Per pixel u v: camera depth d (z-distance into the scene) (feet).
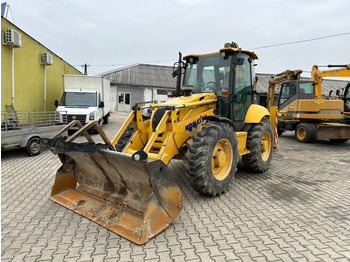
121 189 12.33
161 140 13.89
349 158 25.73
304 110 34.45
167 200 10.78
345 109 37.58
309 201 14.16
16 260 8.87
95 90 42.34
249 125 18.56
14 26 35.70
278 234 10.71
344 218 12.20
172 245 9.82
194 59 18.43
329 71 34.58
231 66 16.78
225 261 8.92
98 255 9.17
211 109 16.46
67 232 10.66
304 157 25.95
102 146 12.08
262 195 14.94
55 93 52.37
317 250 9.61
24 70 39.06
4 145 21.84
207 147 12.95
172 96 18.56
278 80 39.14
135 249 9.53
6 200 13.75
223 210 12.86
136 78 91.45
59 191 14.02
